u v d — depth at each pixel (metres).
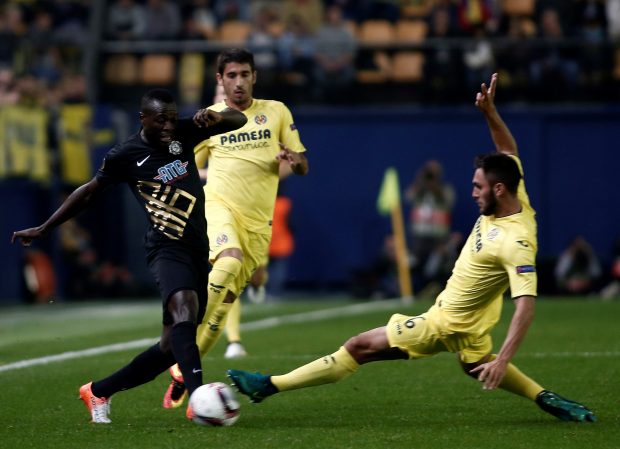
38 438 23.56
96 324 57.44
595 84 81.38
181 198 25.16
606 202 79.81
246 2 88.25
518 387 25.73
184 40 84.31
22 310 67.88
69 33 84.06
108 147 77.62
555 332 47.97
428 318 25.05
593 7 84.44
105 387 25.34
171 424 25.28
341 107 82.44
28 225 74.75
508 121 80.06
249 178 31.12
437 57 81.44
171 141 25.19
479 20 82.88
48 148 74.31
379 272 77.19
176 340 24.05
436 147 80.75
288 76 82.62
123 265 80.44
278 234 73.06
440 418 26.12
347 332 49.75
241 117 25.67
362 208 81.06
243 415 26.61
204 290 25.50
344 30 84.44
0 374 35.00
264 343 44.91
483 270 24.45
